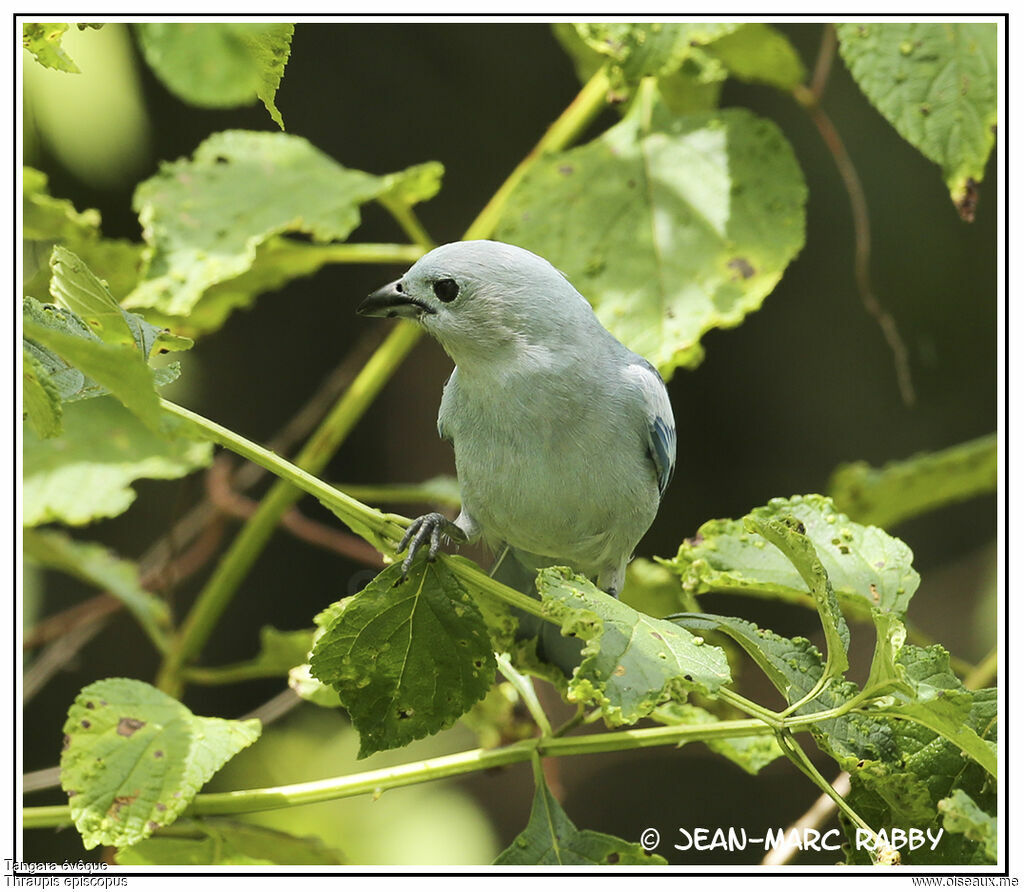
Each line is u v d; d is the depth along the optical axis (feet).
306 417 37.52
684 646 16.99
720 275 26.84
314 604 55.26
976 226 54.03
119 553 51.21
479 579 19.27
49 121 34.63
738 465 59.11
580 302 25.36
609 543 25.86
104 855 26.61
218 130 50.08
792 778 55.31
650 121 29.04
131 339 18.42
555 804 20.88
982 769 19.53
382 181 30.27
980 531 58.70
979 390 56.24
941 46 25.18
